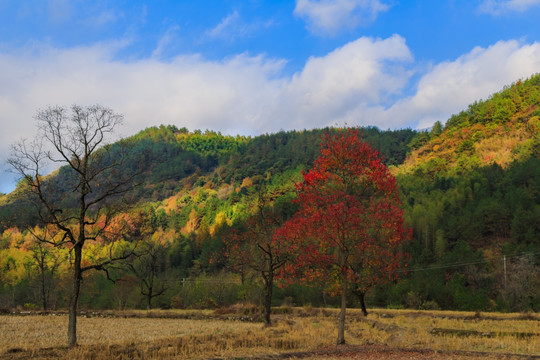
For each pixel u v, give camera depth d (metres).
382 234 37.62
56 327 34.84
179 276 135.00
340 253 32.12
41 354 21.39
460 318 39.72
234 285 85.69
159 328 35.03
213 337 28.22
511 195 141.62
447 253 112.62
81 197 25.36
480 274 97.81
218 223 187.75
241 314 49.72
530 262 90.94
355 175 40.06
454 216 141.62
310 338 28.14
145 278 81.44
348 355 22.77
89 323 39.69
